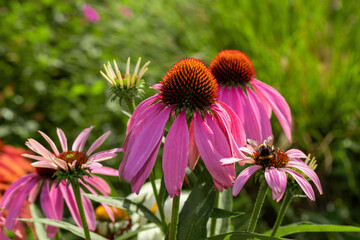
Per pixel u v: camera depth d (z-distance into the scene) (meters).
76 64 1.16
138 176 0.42
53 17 1.25
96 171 0.49
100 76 1.12
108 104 1.00
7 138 0.93
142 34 1.24
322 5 1.16
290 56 0.98
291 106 0.92
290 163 0.44
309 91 0.94
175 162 0.42
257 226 0.78
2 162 0.54
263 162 0.43
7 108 1.00
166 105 0.45
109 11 1.37
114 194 0.55
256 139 0.50
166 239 0.44
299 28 1.09
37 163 0.42
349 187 0.90
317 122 0.93
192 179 0.51
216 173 0.42
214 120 0.45
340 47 1.04
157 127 0.44
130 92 0.48
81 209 0.44
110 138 1.00
